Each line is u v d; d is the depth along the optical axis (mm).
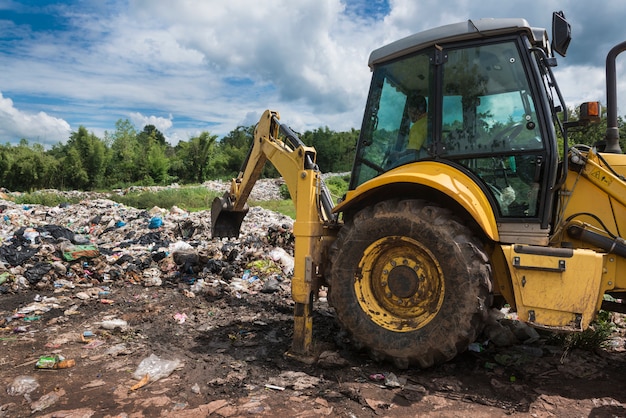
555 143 3443
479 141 3645
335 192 29000
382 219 3652
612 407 3074
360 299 3783
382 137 4105
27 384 3283
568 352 4066
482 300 3301
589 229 3549
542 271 3281
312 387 3338
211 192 24250
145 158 45844
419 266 3648
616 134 3686
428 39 3797
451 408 3061
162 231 9586
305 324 3943
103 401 3082
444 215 3482
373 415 2961
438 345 3398
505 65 3584
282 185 33156
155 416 2895
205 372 3596
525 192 3523
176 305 5594
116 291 6188
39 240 7391
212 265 7117
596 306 3275
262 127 5258
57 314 5160
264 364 3793
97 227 10477
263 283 6625
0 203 12969
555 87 3711
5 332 4512
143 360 3701
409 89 3979
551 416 2965
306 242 4008
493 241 3654
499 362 3797
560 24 3625
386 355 3631
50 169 41031
